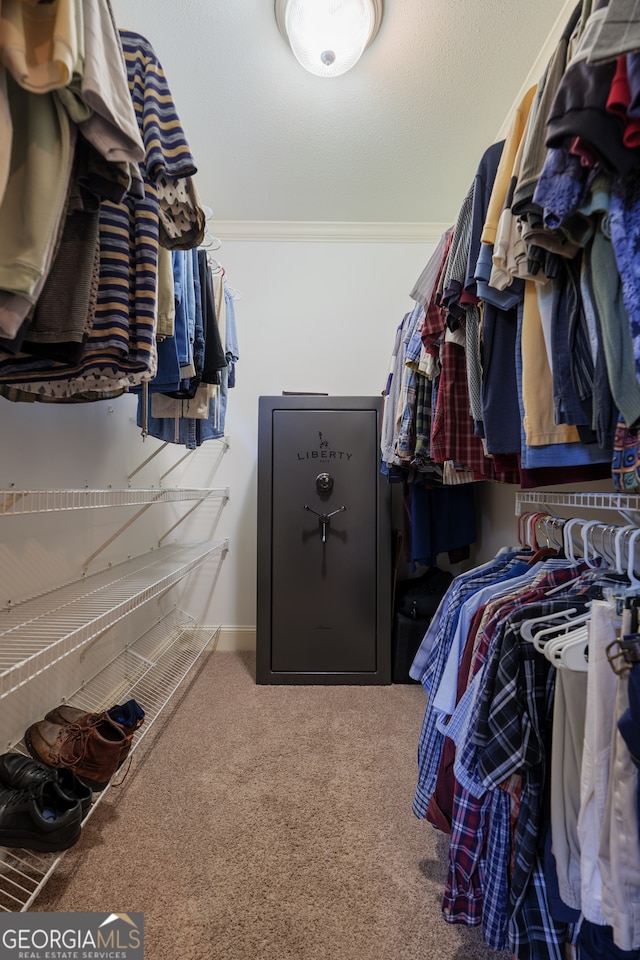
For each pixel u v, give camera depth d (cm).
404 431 160
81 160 61
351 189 230
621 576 84
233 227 260
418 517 216
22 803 92
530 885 74
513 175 76
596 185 55
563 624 75
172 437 183
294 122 187
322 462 220
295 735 165
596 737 62
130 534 199
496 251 78
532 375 82
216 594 258
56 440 146
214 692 201
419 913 96
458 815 89
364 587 216
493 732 76
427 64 162
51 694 140
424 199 238
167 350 122
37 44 52
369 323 262
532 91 81
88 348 76
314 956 87
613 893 59
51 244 57
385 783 138
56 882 101
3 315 56
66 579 149
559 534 122
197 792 133
